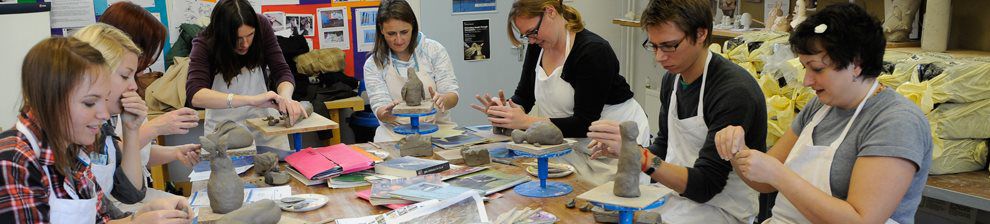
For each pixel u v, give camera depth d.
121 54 1.67
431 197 1.93
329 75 4.34
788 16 3.85
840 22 1.44
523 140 2.05
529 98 2.86
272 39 2.87
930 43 2.99
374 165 2.31
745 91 1.85
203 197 2.01
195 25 4.27
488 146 2.57
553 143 2.02
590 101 2.49
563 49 2.56
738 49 3.38
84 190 1.51
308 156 2.40
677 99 2.12
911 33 3.22
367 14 4.68
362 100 4.27
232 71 2.70
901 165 1.44
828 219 1.47
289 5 4.50
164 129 2.05
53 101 1.33
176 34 4.32
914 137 1.44
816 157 1.62
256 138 2.81
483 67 4.95
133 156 1.84
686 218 2.05
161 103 3.91
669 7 1.82
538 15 2.43
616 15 5.33
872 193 1.44
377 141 2.96
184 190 3.95
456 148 2.55
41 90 1.32
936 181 2.49
